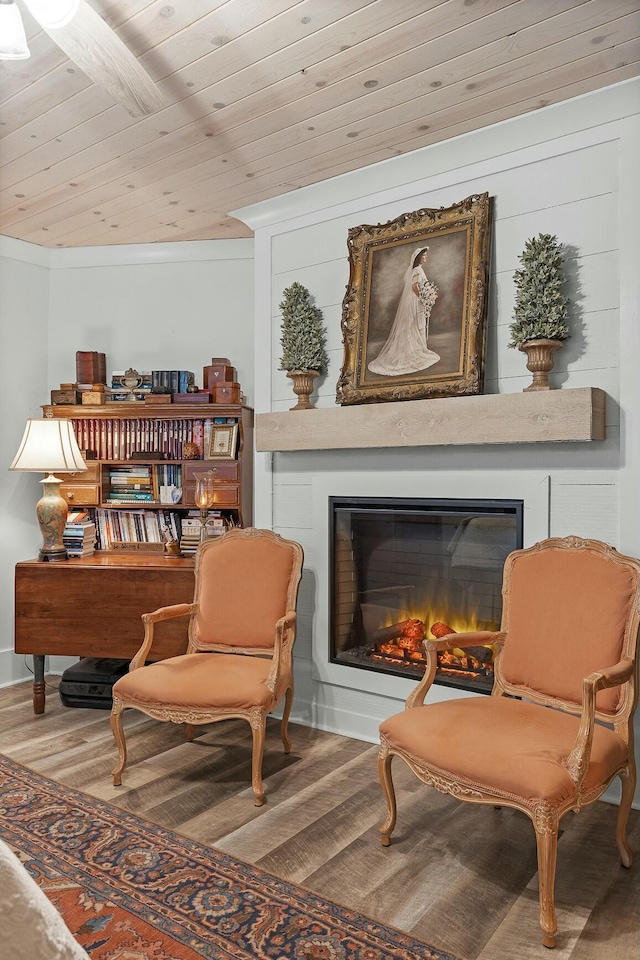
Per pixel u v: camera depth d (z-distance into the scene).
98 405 3.94
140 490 3.99
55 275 4.40
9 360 4.15
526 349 2.62
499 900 1.95
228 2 2.01
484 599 2.97
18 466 3.54
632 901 1.94
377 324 3.16
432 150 2.99
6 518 4.12
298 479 3.52
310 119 2.74
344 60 2.33
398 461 3.15
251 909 1.89
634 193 2.52
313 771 2.84
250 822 2.39
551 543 2.45
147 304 4.30
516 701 2.31
